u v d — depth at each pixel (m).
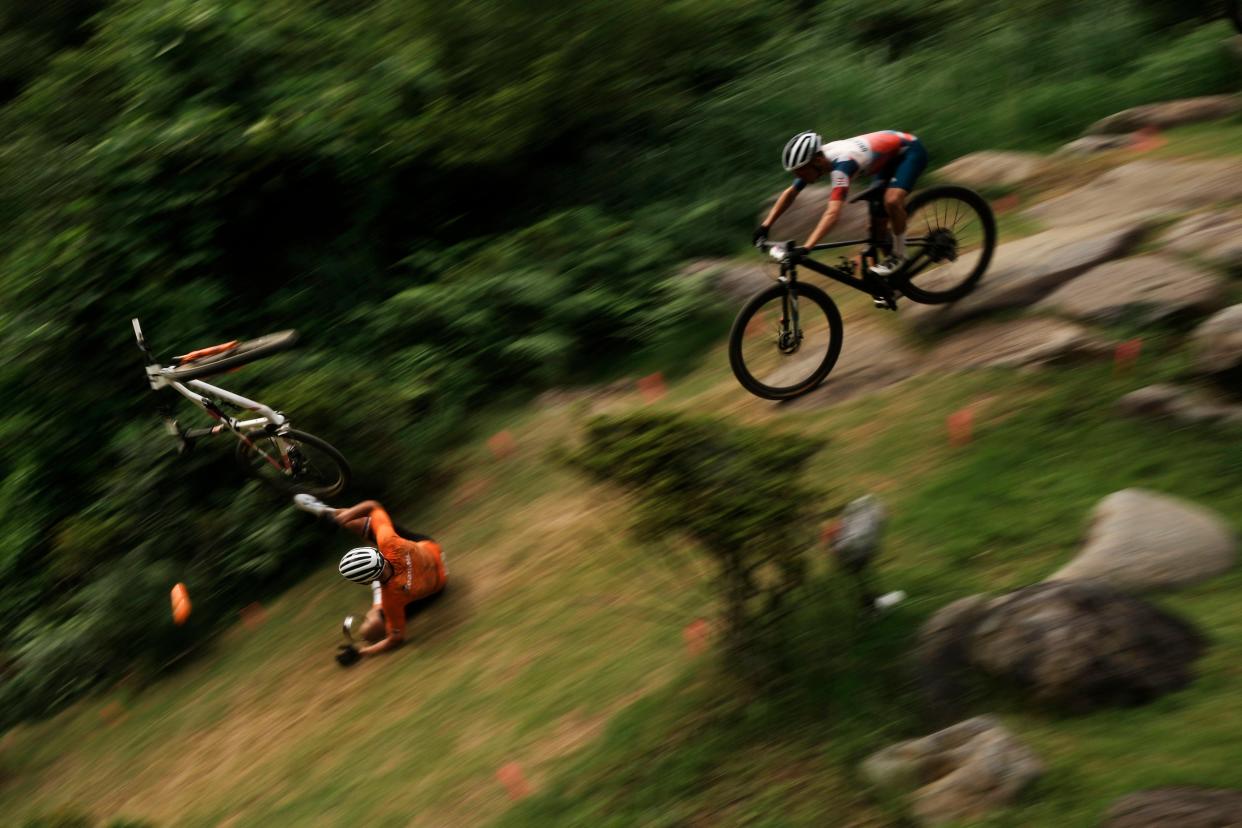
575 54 8.77
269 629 6.45
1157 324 5.25
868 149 5.80
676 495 3.72
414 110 8.87
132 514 7.16
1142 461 4.39
